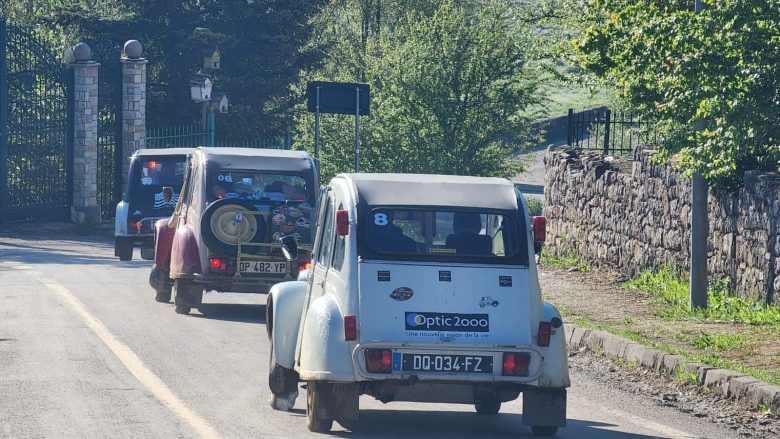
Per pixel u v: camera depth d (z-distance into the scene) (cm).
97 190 10538
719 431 2742
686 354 3544
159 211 7238
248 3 12569
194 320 4569
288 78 12775
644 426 2753
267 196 4781
